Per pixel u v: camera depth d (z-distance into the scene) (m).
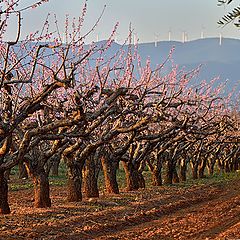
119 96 25.33
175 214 29.08
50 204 28.44
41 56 19.36
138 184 43.53
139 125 27.89
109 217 25.95
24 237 19.77
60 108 21.67
